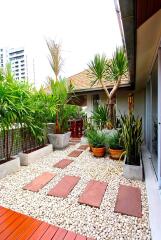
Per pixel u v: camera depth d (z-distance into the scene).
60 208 2.69
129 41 2.65
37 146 5.88
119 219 2.43
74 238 1.97
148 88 5.68
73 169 4.36
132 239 2.08
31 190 3.26
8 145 4.52
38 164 4.79
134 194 3.09
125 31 2.33
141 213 2.55
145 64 4.11
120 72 5.60
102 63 5.81
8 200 2.92
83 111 9.56
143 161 4.85
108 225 2.31
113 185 3.45
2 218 2.22
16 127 4.74
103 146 5.50
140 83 6.51
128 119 4.38
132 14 1.91
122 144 5.07
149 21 2.08
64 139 6.67
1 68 4.39
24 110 4.37
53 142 6.57
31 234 1.97
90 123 6.99
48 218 2.45
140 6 1.76
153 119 4.53
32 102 5.03
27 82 4.99
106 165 4.62
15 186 3.43
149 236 2.12
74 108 7.48
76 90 7.64
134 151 4.13
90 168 4.41
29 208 2.68
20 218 2.23
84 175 3.97
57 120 6.73
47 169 4.39
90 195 3.05
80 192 3.18
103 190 3.24
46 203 2.83
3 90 3.89
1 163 4.02
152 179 3.58
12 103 3.97
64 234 2.02
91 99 8.59
